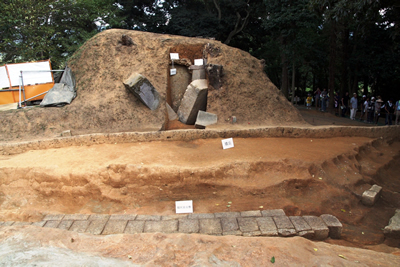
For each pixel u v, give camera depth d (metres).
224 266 2.60
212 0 21.34
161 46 9.99
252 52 24.61
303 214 5.18
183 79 10.38
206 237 3.22
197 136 7.42
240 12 21.22
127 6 20.34
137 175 5.46
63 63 15.53
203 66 10.15
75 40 16.06
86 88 9.16
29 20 13.05
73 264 2.39
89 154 6.29
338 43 21.27
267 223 4.44
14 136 7.59
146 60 9.64
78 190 5.41
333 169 6.32
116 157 6.07
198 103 9.45
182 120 9.59
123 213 5.06
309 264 2.80
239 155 6.26
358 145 7.86
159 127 8.41
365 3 8.01
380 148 8.80
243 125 8.80
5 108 8.76
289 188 5.70
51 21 15.61
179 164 5.69
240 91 9.66
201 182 5.45
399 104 12.67
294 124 9.47
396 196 6.29
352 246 4.42
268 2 16.53
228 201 5.33
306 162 6.11
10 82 8.98
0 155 6.66
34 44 13.34
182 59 10.20
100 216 4.68
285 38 18.25
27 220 4.97
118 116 8.53
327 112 16.81
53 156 6.26
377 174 7.02
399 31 8.98
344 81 19.55
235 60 10.28
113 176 5.48
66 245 2.85
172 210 5.11
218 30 20.47
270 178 5.79
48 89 9.39
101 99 8.78
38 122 7.94
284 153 6.51
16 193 5.54
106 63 9.51
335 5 8.82
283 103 10.14
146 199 5.35
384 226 5.17
